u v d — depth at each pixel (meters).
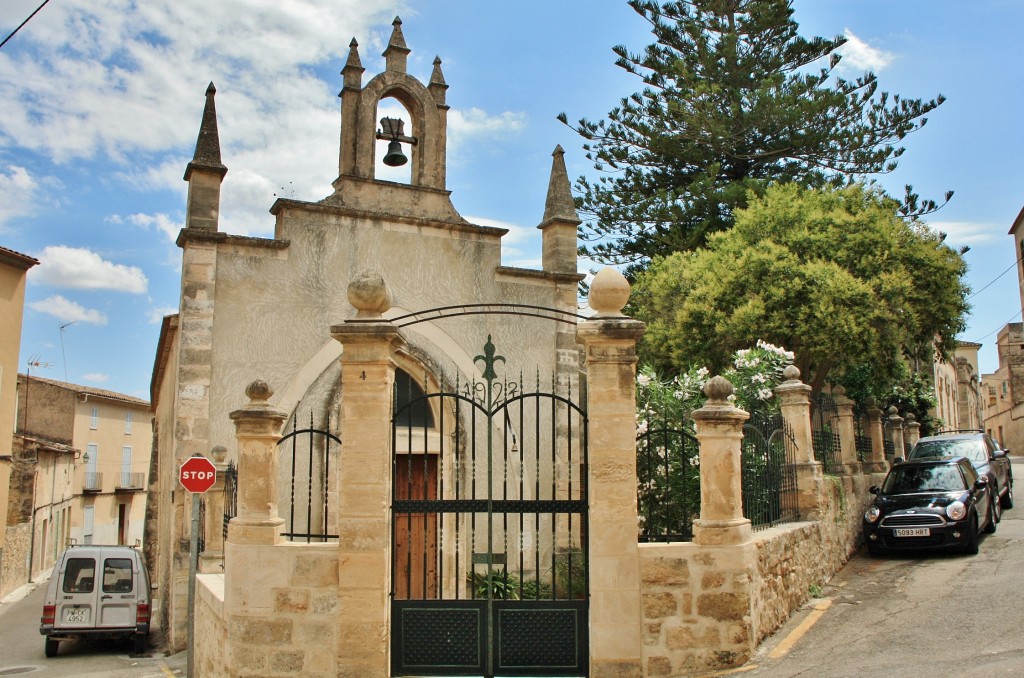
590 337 8.27
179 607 13.33
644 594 8.01
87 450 42.00
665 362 19.86
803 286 16.75
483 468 15.22
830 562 12.21
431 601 8.20
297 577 8.07
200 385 13.33
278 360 13.98
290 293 14.24
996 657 7.31
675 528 11.17
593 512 8.09
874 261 17.34
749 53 27.06
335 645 7.93
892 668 7.27
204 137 13.99
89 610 16.11
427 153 15.95
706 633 8.00
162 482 18.05
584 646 8.15
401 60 15.95
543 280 16.47
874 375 18.59
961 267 18.30
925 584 11.02
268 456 8.41
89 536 41.94
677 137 26.02
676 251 24.81
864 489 15.99
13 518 29.77
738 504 8.36
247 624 8.06
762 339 17.00
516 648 8.14
